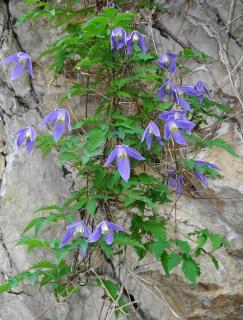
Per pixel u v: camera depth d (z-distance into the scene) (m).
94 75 0.69
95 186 0.57
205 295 0.67
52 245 0.55
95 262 0.63
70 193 0.68
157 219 0.64
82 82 0.70
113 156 0.52
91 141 0.55
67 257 0.62
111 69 0.62
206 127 0.72
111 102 0.61
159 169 0.66
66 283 0.58
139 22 0.72
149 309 0.66
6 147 0.67
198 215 0.68
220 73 0.73
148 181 0.57
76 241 0.53
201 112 0.70
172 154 0.68
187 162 0.59
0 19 0.72
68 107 0.71
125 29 0.60
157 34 0.75
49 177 0.68
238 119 0.71
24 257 0.63
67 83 0.71
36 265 0.56
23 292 0.62
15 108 0.70
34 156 0.68
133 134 0.61
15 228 0.64
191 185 0.69
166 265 0.57
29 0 0.66
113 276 0.65
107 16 0.55
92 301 0.64
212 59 0.74
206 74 0.74
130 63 0.63
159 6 0.74
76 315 0.64
